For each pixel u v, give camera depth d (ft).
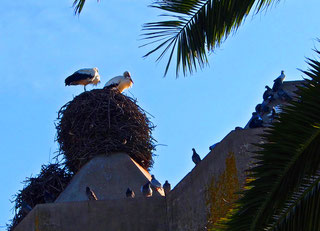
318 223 26.99
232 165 46.52
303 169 27.07
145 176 68.54
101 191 65.67
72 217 53.31
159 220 53.93
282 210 27.81
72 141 73.87
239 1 32.53
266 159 27.43
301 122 27.27
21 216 71.36
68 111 74.74
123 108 74.43
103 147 70.79
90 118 73.15
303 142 27.17
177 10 32.91
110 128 72.38
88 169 68.39
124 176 67.56
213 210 47.67
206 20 32.89
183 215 52.21
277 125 27.61
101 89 76.18
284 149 27.27
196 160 67.31
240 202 27.61
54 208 53.36
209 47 32.96
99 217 53.52
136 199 54.49
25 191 72.28
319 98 27.35
